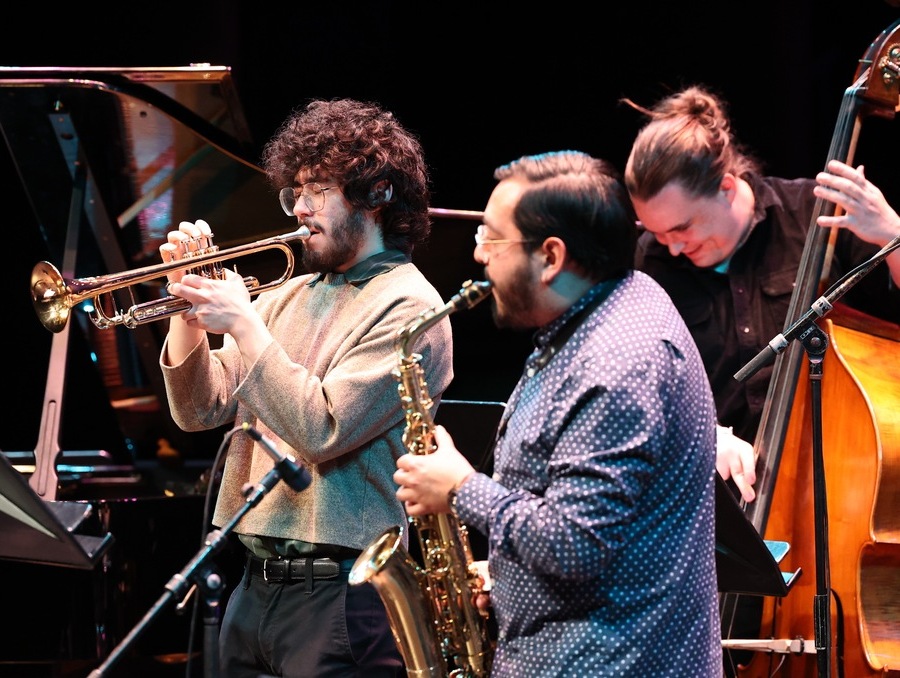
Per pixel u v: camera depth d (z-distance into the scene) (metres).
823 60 11.57
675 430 4.66
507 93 12.91
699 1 12.10
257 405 6.08
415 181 6.80
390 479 6.33
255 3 12.79
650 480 4.61
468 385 12.77
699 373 4.86
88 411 11.87
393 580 5.62
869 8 11.16
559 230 4.82
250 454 6.66
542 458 4.75
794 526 7.14
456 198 13.07
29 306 11.78
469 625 5.68
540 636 4.75
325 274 6.76
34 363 11.90
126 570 8.53
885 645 6.80
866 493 6.89
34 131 8.57
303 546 6.20
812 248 7.23
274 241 6.74
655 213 6.96
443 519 5.62
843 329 7.29
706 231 7.09
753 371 6.15
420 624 5.65
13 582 8.43
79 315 9.88
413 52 13.04
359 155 6.48
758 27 11.85
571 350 4.77
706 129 6.99
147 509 8.62
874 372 7.17
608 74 12.58
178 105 8.67
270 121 12.92
